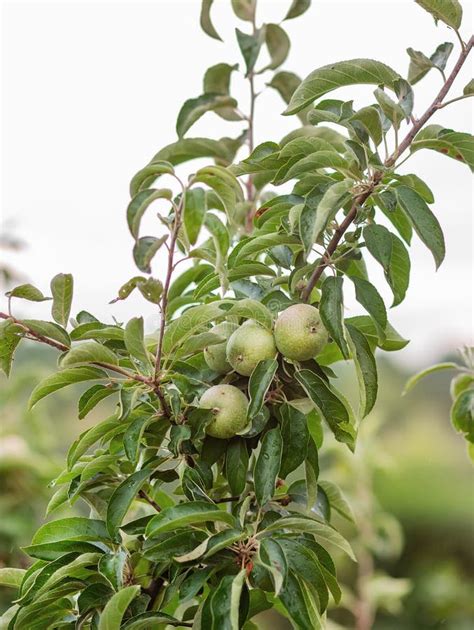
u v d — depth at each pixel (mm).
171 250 865
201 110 1201
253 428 940
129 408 875
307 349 915
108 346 960
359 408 923
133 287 875
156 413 922
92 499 981
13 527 1521
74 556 929
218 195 880
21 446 1599
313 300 1068
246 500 903
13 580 998
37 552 926
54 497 992
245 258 1046
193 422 915
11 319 902
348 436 918
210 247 1108
